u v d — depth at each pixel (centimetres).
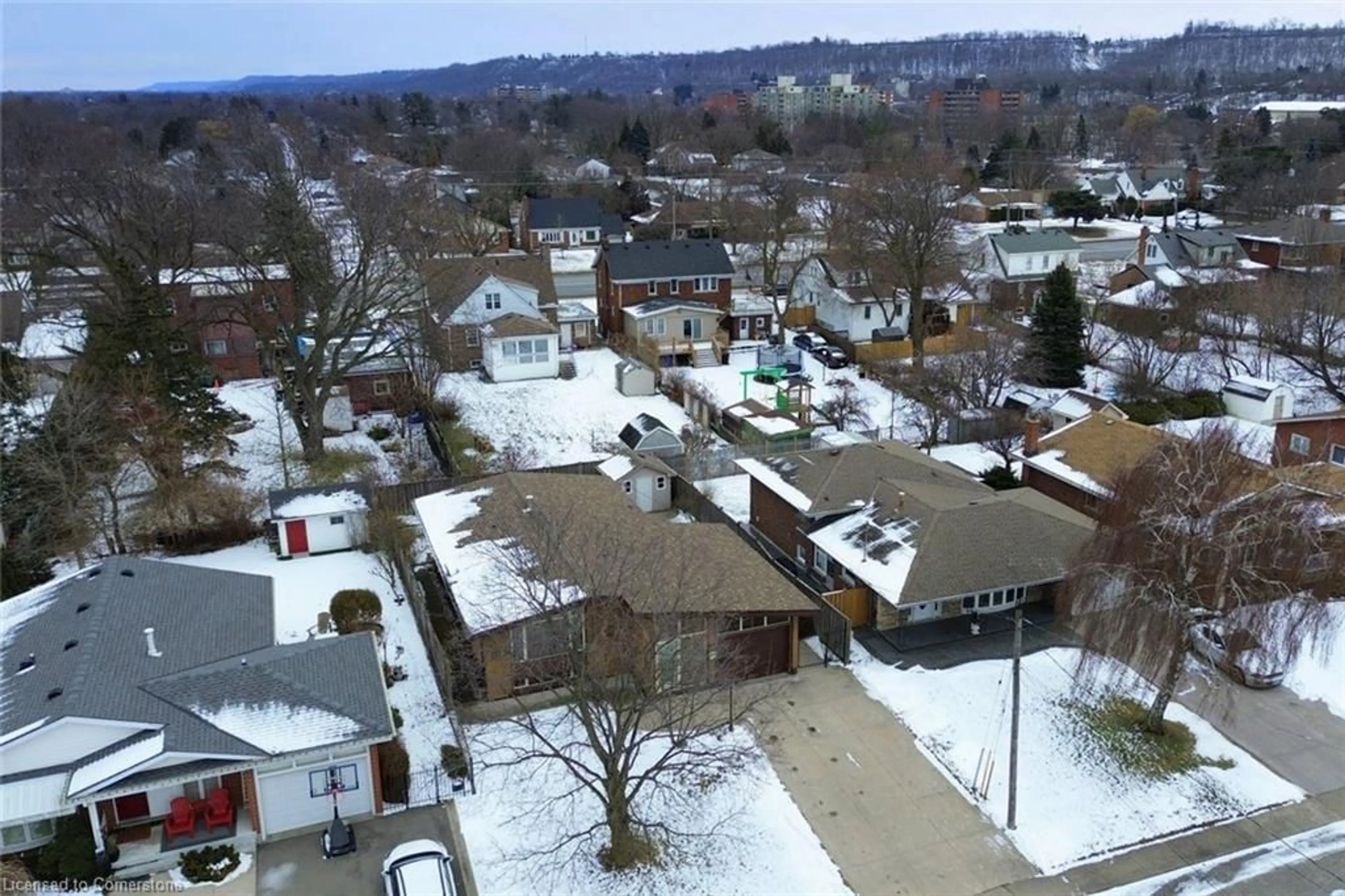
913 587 3059
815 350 6250
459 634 3045
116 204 5206
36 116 11019
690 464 4438
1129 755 2673
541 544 2823
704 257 6700
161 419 3791
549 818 2441
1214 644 3033
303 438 4553
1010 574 3159
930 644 3173
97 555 3734
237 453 4609
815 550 3562
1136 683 2864
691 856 2323
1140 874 2291
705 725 2527
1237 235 8075
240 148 7950
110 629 2598
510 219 10869
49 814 2122
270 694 2447
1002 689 2939
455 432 4912
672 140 16000
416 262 4978
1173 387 5562
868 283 6488
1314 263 7144
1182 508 2597
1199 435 3066
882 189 6519
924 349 6003
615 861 2280
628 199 11581
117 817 2344
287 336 4438
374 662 2628
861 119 18275
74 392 3691
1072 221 11412
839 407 5088
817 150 15638
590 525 3164
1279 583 2564
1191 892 2242
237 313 5525
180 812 2303
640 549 3012
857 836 2392
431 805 2473
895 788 2550
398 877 2120
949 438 4894
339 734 2352
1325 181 11169
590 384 5703
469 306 6028
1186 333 5900
